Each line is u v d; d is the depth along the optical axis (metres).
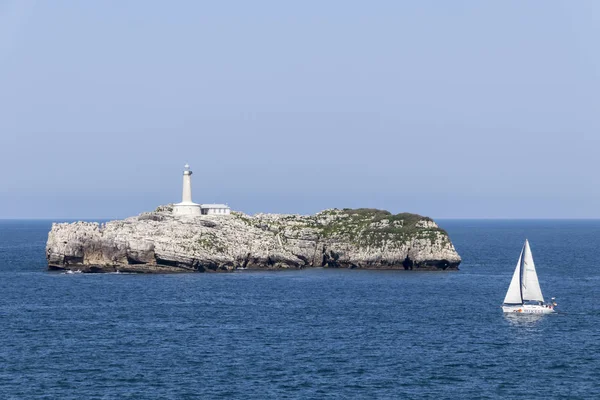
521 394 123.44
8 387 124.94
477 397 121.81
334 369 136.62
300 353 148.50
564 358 145.75
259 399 119.56
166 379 129.75
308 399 119.75
